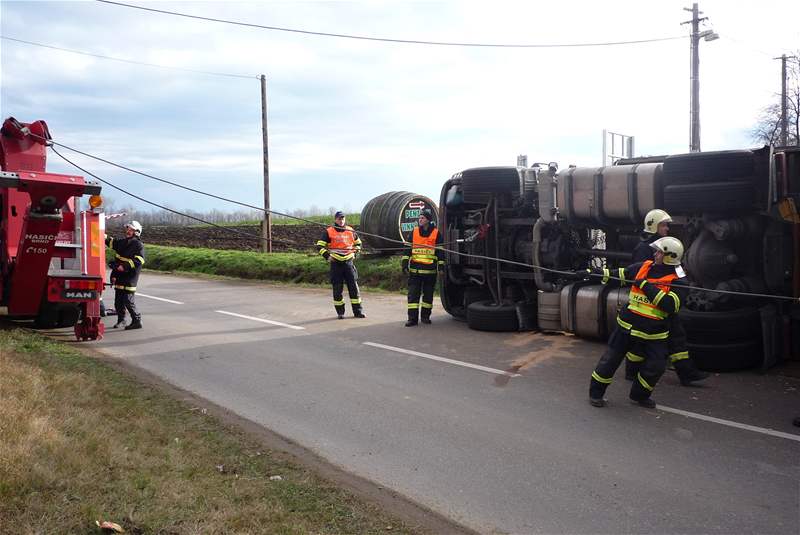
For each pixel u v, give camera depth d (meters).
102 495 3.77
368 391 6.95
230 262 21.80
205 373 7.70
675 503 4.27
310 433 5.64
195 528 3.50
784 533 3.86
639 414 6.12
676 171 7.67
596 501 4.31
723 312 7.54
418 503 4.29
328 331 10.49
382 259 19.06
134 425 5.26
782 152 7.49
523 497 4.38
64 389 5.96
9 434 4.36
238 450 5.05
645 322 6.11
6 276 9.03
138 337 10.00
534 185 10.23
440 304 13.68
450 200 11.33
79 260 9.45
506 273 10.48
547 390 6.94
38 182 7.84
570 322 9.34
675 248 6.07
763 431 5.62
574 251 9.83
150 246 28.25
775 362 7.74
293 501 4.13
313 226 36.34
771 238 7.75
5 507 3.46
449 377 7.50
